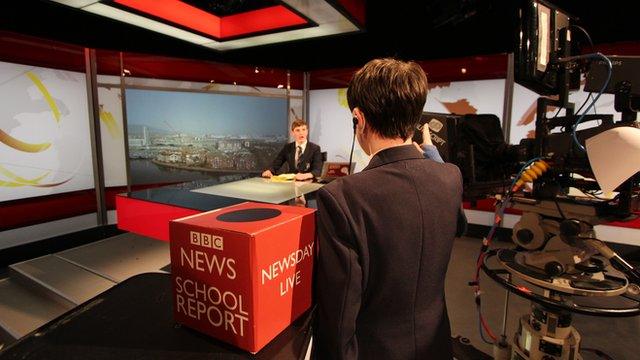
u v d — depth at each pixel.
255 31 3.16
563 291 1.11
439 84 4.19
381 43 4.51
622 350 2.01
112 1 2.38
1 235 3.06
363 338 0.74
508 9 3.54
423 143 1.27
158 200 1.96
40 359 0.59
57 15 3.38
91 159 3.64
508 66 3.77
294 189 2.32
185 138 4.38
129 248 2.49
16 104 3.04
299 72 5.02
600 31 3.27
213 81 4.43
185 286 0.67
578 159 1.12
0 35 2.88
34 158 3.20
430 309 0.77
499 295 2.69
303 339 0.68
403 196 0.69
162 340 0.65
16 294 2.10
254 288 0.59
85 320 0.72
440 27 3.96
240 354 0.62
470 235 4.18
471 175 1.27
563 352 1.25
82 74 3.49
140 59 3.88
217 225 0.62
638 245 3.37
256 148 4.93
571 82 1.36
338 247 0.64
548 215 1.28
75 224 3.56
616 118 3.28
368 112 0.75
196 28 3.05
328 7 2.53
